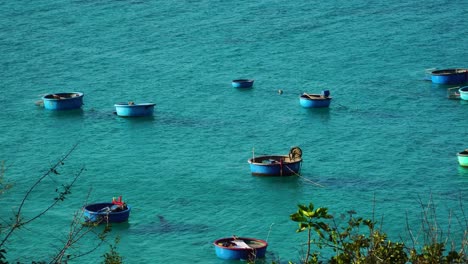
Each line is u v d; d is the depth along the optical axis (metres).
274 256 178.50
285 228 198.12
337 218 198.00
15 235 186.50
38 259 172.62
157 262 178.38
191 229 199.62
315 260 61.81
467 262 56.34
